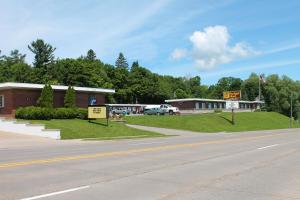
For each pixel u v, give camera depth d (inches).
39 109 1588.3
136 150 844.6
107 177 474.9
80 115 1755.7
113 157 698.2
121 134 1576.0
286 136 1523.1
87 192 383.6
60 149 897.5
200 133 1948.8
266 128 2901.1
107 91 2124.8
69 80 4138.8
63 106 1937.7
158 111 2977.4
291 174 521.3
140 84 4800.7
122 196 367.6
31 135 1355.8
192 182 448.1
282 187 425.7
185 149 882.8
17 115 1627.7
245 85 5930.1
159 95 4933.6
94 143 1139.9
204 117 2755.9
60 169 538.3
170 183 439.8
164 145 1005.8
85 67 4239.7
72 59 4335.6
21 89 1769.2
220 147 954.1
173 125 2285.9
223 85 6963.6
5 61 5260.8
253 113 3607.3
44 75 4286.4
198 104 3759.8
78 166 571.2
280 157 734.5
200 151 839.1
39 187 406.0
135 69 4953.3
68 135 1382.9
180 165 597.6
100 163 609.3
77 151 826.8
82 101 2046.0
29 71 4313.5
